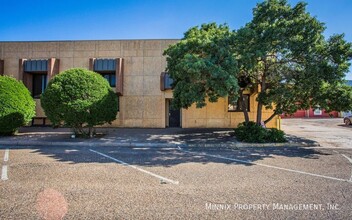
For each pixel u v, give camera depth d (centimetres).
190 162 735
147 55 1778
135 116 1764
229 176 579
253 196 445
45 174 584
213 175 587
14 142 1090
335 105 1052
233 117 1734
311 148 1002
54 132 1429
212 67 913
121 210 381
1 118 1192
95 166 672
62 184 508
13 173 591
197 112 1752
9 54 1836
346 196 446
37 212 372
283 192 466
